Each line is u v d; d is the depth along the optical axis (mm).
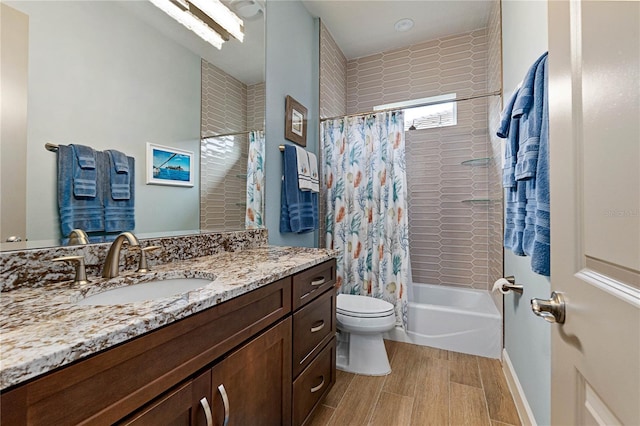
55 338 507
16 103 880
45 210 931
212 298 771
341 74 3049
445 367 1943
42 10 935
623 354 436
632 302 417
